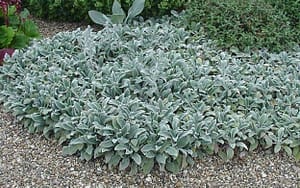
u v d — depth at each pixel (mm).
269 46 4223
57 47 4184
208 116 3473
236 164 3305
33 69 3939
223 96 3648
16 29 4402
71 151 3295
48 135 3465
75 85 3662
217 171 3246
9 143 3447
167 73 3758
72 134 3305
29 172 3211
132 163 3184
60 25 4953
